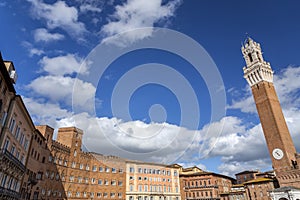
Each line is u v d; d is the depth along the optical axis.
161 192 85.62
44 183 62.09
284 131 83.75
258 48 101.75
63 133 77.56
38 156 58.69
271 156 82.88
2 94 31.12
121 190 80.75
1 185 35.16
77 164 75.31
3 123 33.34
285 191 68.94
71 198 70.88
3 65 28.11
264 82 92.62
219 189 106.12
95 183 77.75
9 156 34.88
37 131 55.84
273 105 88.38
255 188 85.81
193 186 110.12
